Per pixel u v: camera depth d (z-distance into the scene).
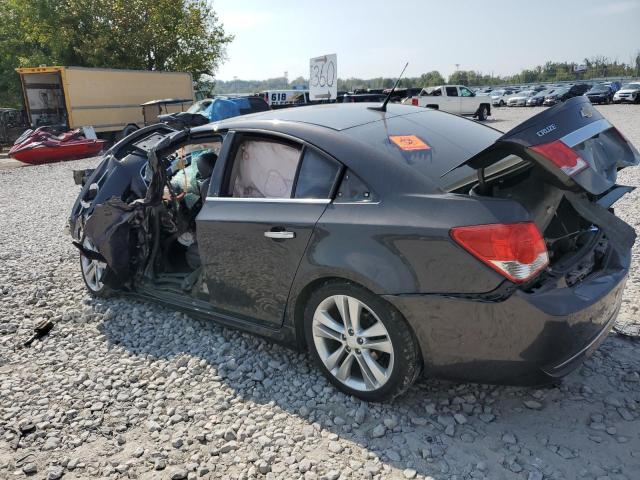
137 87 23.91
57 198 11.05
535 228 2.46
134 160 4.82
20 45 33.88
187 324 4.14
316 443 2.69
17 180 14.38
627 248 2.44
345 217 2.82
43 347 3.93
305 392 3.13
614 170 2.67
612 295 2.74
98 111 22.22
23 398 3.26
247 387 3.23
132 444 2.78
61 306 4.71
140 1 31.48
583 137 2.44
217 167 3.56
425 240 2.54
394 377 2.75
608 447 2.53
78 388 3.36
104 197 4.57
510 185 2.73
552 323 2.44
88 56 31.34
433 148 3.04
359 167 2.88
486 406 2.90
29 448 2.79
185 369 3.49
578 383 3.07
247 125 3.49
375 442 2.66
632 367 3.20
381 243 2.67
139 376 3.46
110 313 4.38
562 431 2.67
